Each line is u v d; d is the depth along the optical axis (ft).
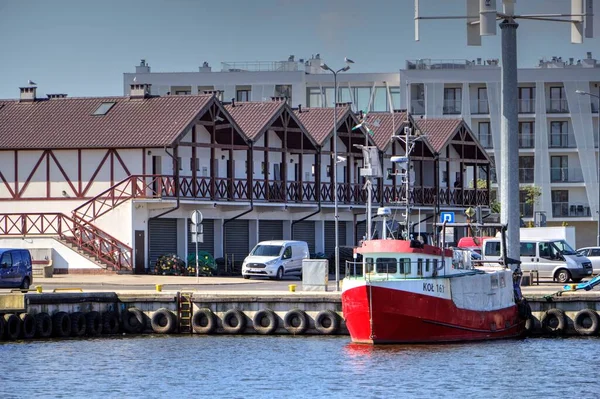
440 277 499.10
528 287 625.00
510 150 589.32
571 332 542.57
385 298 485.97
